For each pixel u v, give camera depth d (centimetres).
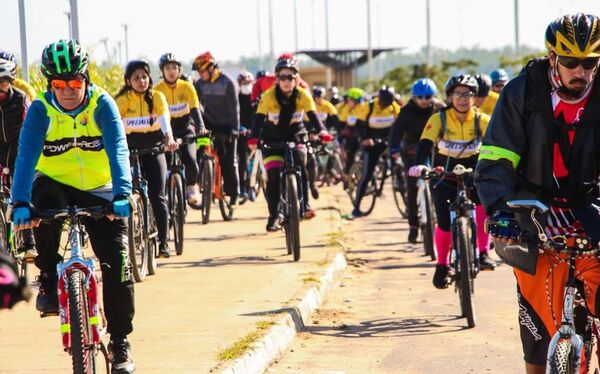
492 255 2652
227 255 2469
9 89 1819
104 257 1214
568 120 973
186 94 2625
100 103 1212
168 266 2289
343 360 1512
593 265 974
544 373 1009
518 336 1655
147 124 2133
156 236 2164
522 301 1008
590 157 978
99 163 1242
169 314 1703
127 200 1165
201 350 1432
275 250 2544
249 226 3117
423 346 1597
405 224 3450
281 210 2506
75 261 1145
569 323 948
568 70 949
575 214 993
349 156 4175
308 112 2453
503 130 985
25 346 1489
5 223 1844
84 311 1139
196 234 2933
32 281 2036
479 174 996
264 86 3962
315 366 1479
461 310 1802
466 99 2002
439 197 1928
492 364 1474
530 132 982
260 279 2073
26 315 1709
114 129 1202
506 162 984
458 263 1758
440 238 1936
